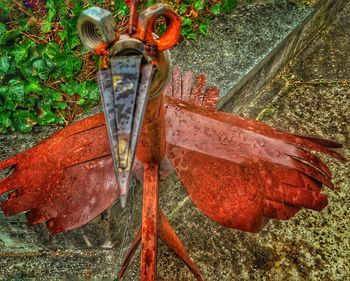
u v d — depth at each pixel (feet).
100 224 2.50
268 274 2.70
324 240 2.84
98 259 2.79
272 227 2.91
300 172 1.81
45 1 3.29
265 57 3.32
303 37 4.00
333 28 4.46
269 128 1.91
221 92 3.03
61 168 1.87
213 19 3.62
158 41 1.17
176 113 1.81
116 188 1.78
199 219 2.97
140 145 1.56
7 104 2.81
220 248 2.82
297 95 3.82
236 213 1.75
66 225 1.82
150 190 1.66
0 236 2.72
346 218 2.94
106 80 1.05
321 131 3.53
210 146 1.78
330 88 3.86
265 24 3.57
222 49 3.36
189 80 2.52
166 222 2.05
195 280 2.69
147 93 1.02
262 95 3.81
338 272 2.68
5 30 2.82
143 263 1.64
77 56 3.02
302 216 2.96
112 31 1.13
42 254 2.87
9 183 1.91
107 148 1.83
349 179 3.16
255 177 1.76
